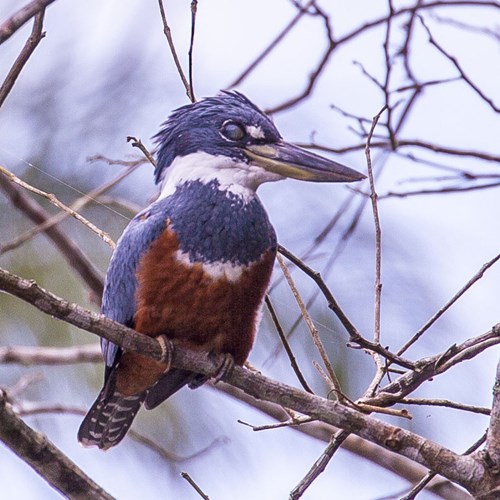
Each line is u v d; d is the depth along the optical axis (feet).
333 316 37.47
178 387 28.99
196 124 29.43
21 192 37.60
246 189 28.37
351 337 24.72
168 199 28.17
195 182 28.27
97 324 23.21
